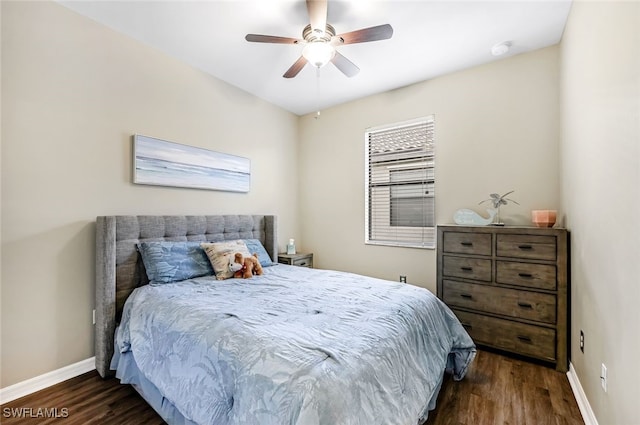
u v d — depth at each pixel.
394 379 1.29
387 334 1.45
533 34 2.42
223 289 2.16
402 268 3.45
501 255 2.50
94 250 2.25
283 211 4.07
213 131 3.15
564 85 2.34
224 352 1.30
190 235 2.82
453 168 3.10
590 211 1.69
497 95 2.85
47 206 2.03
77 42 2.18
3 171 1.86
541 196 2.64
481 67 2.93
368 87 3.44
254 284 2.32
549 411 1.76
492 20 2.25
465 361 2.06
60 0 2.04
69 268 2.13
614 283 1.33
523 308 2.40
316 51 2.10
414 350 1.57
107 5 2.10
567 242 2.22
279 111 4.01
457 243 2.73
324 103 3.92
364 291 2.11
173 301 1.87
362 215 3.76
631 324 1.16
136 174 2.48
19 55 1.92
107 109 2.34
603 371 1.46
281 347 1.22
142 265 2.40
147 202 2.59
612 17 1.36
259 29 2.37
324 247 4.11
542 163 2.63
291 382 1.03
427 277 3.27
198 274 2.53
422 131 3.34
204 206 3.06
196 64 2.92
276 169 3.96
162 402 1.62
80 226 2.19
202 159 3.00
